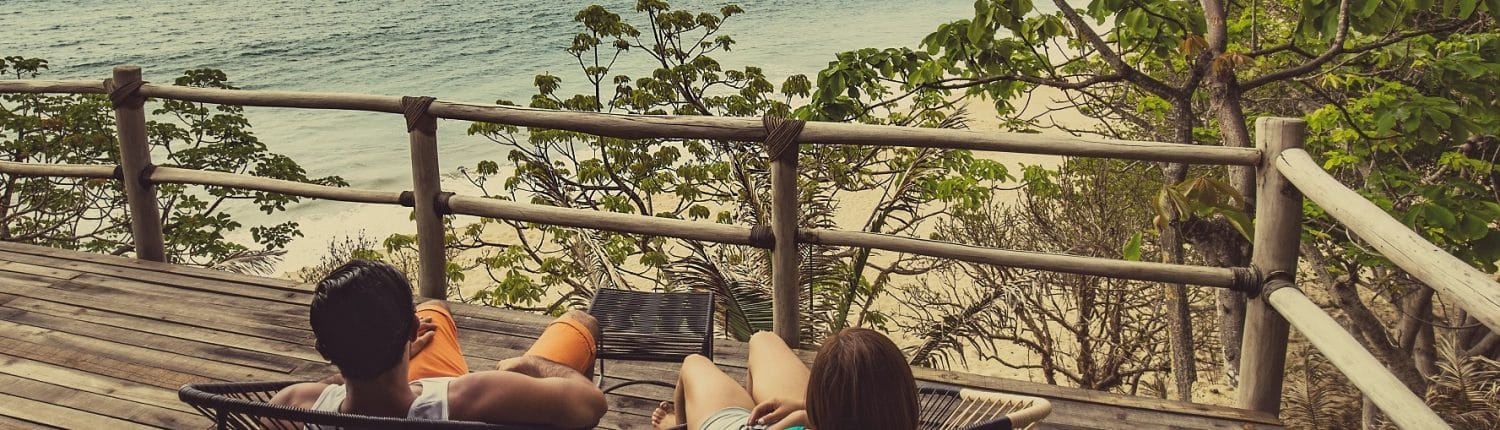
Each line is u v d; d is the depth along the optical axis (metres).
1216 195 3.92
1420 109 6.22
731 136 3.54
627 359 3.01
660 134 3.62
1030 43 7.48
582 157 28.56
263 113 44.50
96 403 3.27
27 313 4.02
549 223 3.91
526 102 45.62
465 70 55.47
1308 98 9.37
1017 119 10.48
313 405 2.04
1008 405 2.25
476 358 3.67
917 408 1.75
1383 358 8.11
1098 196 11.38
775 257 3.68
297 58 60.66
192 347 3.73
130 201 4.66
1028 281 5.83
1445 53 7.36
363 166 34.88
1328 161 7.45
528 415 2.01
